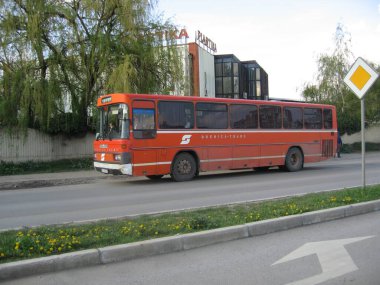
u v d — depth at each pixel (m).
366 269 5.23
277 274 5.08
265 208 8.31
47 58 20.56
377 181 14.31
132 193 12.55
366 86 9.83
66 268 5.24
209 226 6.76
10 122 20.47
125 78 19.48
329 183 14.05
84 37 21.14
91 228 6.83
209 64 47.56
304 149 19.38
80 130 23.03
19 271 4.98
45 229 6.70
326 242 6.43
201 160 15.78
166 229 6.61
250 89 56.72
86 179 17.48
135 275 5.05
